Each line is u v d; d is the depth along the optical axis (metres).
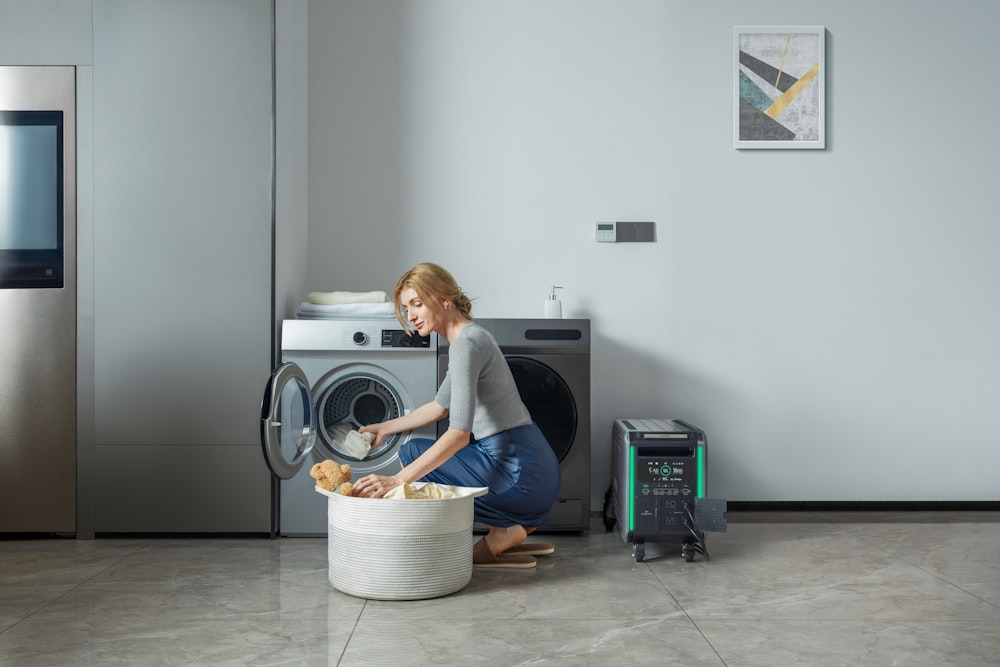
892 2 3.62
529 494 2.65
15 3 2.99
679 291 3.64
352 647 1.90
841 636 1.99
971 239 3.63
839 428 3.64
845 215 3.63
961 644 1.93
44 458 3.00
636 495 2.79
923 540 3.04
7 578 2.49
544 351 3.11
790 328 3.64
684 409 3.64
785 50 3.62
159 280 3.01
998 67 3.61
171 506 3.00
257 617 2.12
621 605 2.24
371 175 3.62
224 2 3.01
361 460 3.00
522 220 3.63
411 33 3.62
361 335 3.03
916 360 3.64
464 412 2.47
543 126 3.63
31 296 2.99
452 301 2.63
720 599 2.30
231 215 3.02
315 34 3.62
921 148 3.63
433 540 2.29
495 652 1.87
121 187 3.01
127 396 3.00
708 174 3.63
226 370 3.02
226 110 3.01
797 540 3.05
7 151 3.00
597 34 3.62
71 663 1.79
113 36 3.00
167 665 1.78
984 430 3.63
